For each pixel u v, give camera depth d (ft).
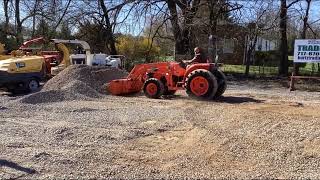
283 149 24.04
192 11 94.94
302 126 28.91
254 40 97.40
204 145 25.55
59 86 52.26
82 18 102.06
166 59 106.01
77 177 20.07
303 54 61.41
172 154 23.97
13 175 20.36
